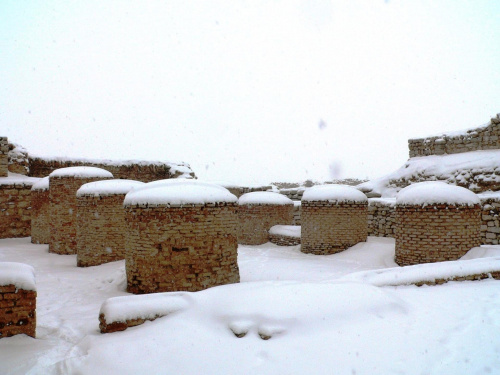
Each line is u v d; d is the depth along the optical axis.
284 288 4.67
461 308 4.87
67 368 3.35
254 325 3.94
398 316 4.45
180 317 4.25
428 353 3.54
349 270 8.62
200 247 6.34
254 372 3.22
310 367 3.29
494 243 10.01
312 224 11.20
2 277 4.02
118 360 3.44
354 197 10.91
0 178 14.91
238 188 18.97
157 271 6.25
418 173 15.29
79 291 6.84
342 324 4.07
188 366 3.33
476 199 8.18
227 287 4.79
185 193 6.38
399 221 8.70
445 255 7.95
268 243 14.16
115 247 9.10
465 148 15.12
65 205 10.88
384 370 3.23
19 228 14.96
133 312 4.27
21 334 4.09
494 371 3.20
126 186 9.37
